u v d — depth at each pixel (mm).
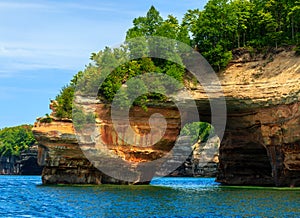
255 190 56188
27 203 41688
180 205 39406
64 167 63406
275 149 61812
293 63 63219
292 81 60219
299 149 57969
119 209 36875
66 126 63344
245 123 66688
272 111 61406
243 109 65062
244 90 64250
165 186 66812
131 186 63750
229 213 34281
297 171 59469
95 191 53000
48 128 62500
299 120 57375
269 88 62094
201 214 33969
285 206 37938
